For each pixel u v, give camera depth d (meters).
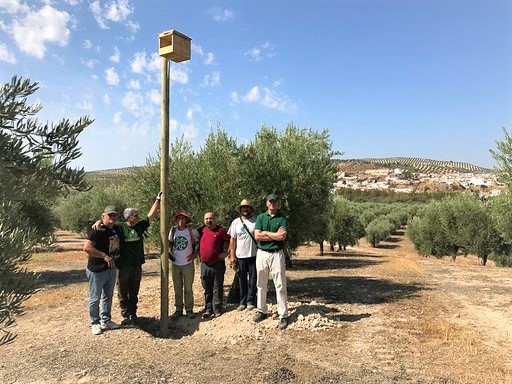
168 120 6.69
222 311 7.68
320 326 6.79
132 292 7.18
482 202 23.39
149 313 8.12
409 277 13.20
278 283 6.77
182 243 7.52
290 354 5.61
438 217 26.42
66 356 5.50
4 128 2.25
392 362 5.30
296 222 9.57
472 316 7.77
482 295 9.88
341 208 29.75
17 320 7.51
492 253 23.17
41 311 8.23
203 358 5.50
